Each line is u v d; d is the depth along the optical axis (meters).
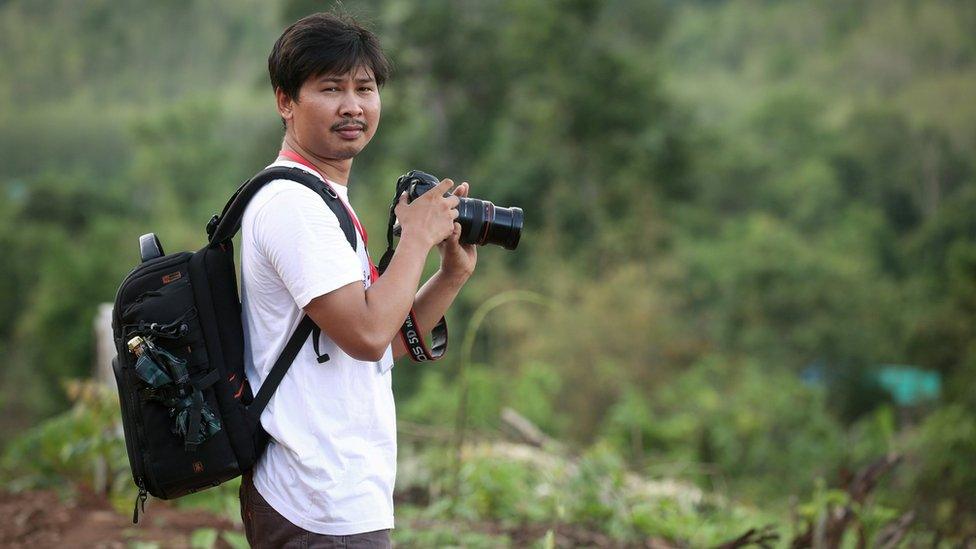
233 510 8.16
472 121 51.78
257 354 4.38
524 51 50.84
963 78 113.50
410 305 4.26
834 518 7.47
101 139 161.25
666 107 52.84
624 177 48.31
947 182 96.44
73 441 8.81
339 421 4.29
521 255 43.41
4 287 78.06
